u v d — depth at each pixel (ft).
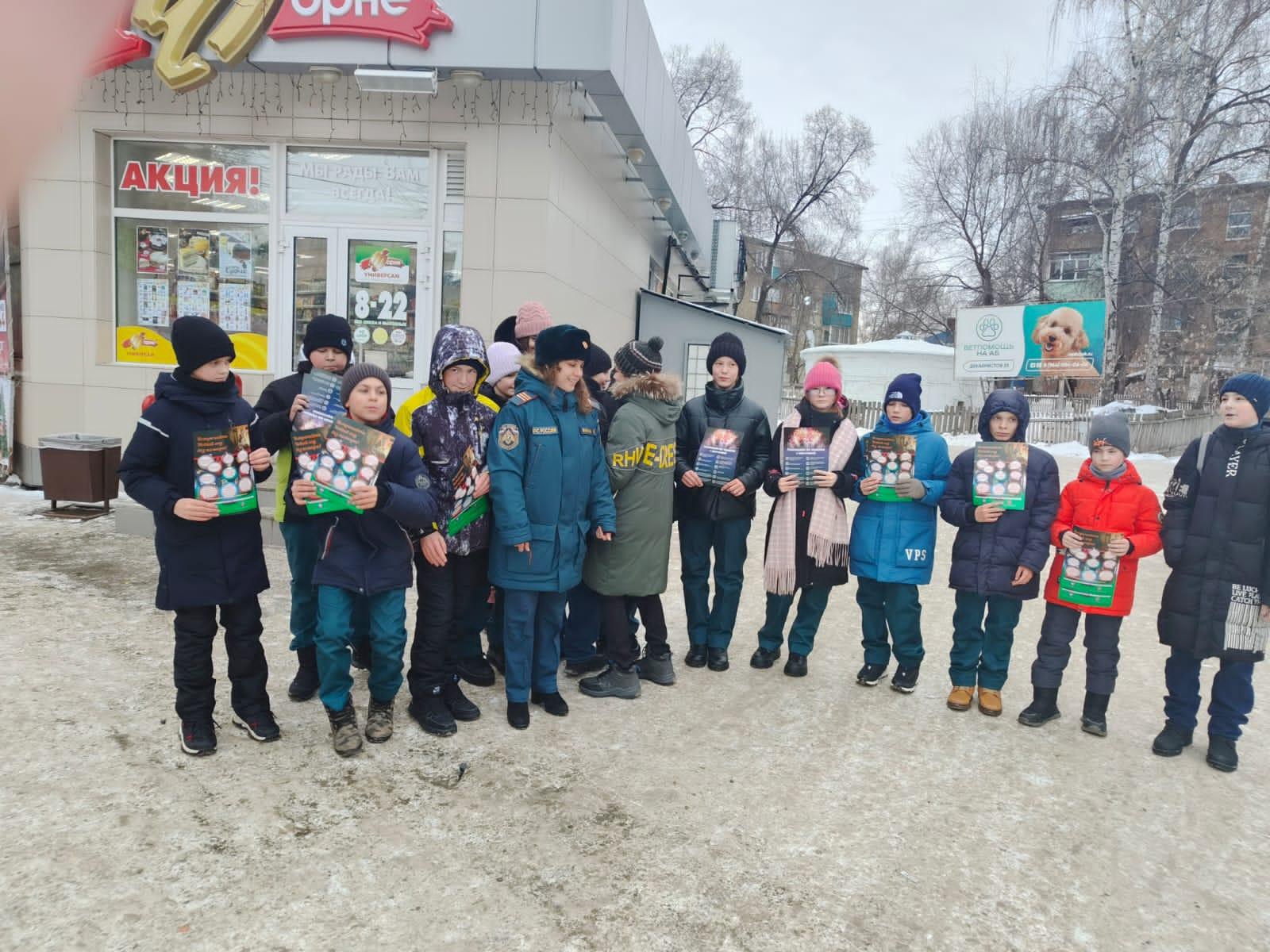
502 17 21.97
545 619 12.80
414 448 11.39
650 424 13.58
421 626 12.28
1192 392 91.97
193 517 10.20
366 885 8.64
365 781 10.64
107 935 7.71
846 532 14.73
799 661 15.24
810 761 11.93
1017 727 13.53
